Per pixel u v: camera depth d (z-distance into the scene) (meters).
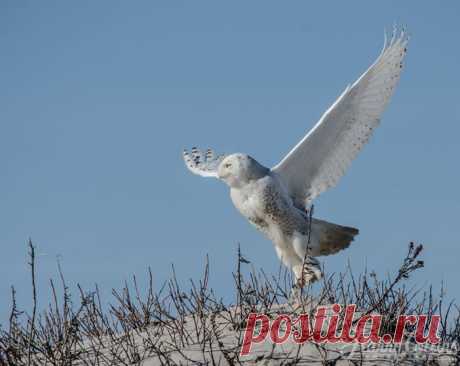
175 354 11.60
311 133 14.22
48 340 12.42
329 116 14.16
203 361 11.35
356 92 14.12
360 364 11.12
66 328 12.12
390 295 12.62
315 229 14.44
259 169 14.20
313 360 11.23
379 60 14.05
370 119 14.39
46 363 11.95
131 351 12.06
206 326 12.25
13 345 12.39
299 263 14.46
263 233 14.65
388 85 14.27
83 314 13.27
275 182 14.13
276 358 11.27
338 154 14.55
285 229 14.24
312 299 12.63
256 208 14.16
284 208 14.13
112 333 12.95
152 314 13.01
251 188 14.12
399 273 12.00
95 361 11.97
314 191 14.73
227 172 14.16
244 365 11.23
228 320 12.21
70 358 11.83
